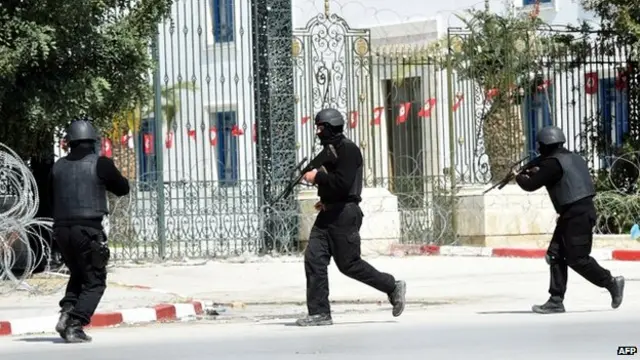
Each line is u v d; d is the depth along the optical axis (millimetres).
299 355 39062
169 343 44219
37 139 71438
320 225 47750
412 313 53250
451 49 90750
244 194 90062
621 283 50281
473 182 90812
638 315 48969
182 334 47312
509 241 88312
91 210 45031
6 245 60531
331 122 47250
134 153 87500
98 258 45125
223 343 43469
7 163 61594
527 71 91250
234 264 80500
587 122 95062
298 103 94062
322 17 88812
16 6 65188
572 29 94812
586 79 94875
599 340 41000
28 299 59906
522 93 91312
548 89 95062
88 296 45188
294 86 87500
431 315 51750
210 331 48125
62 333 45406
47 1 65125
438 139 93188
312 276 47969
